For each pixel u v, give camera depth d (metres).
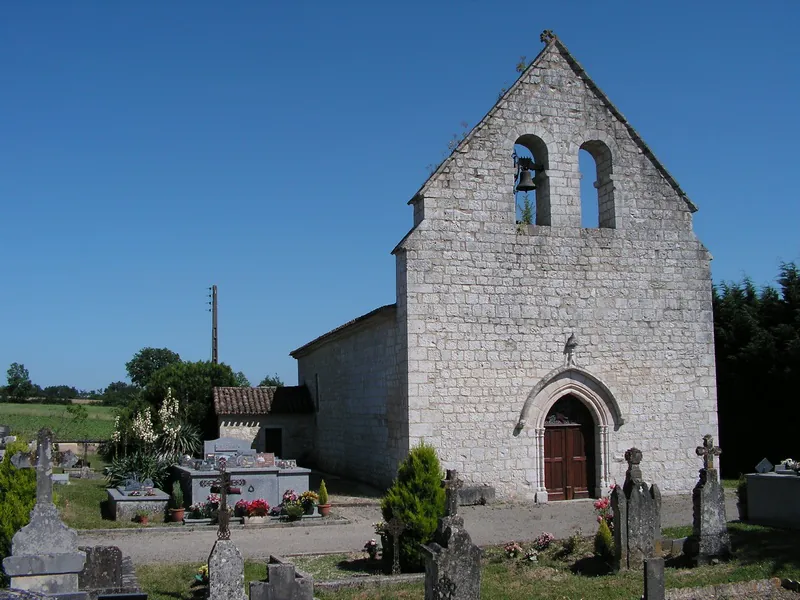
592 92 24.14
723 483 26.30
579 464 23.11
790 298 29.55
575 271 23.31
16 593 7.73
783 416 28.64
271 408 35.25
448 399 21.86
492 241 22.69
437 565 10.33
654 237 24.20
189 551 16.17
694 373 24.08
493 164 22.97
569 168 23.64
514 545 15.43
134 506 19.89
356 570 14.45
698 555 14.39
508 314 22.58
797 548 15.10
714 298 31.27
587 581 13.38
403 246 21.95
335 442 31.36
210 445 24.36
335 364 31.77
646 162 24.38
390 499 14.59
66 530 11.44
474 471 21.83
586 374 23.02
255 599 11.20
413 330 21.78
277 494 20.98
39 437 11.59
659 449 23.45
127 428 31.25
